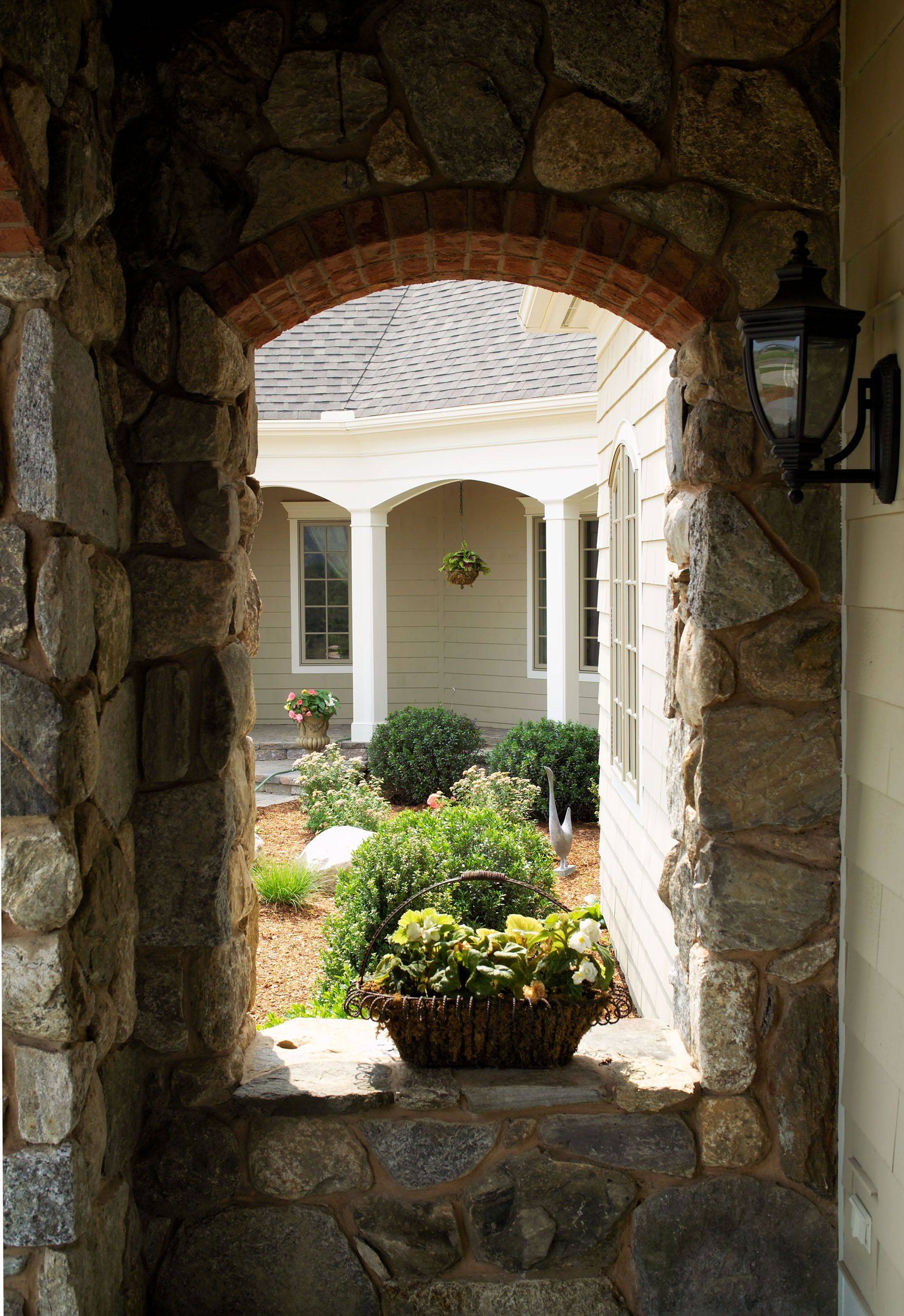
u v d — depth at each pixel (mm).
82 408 2105
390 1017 2570
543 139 2438
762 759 2467
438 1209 2510
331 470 9914
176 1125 2520
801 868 2465
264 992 5039
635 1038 2791
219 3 2453
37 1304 1999
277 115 2465
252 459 2840
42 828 1938
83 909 2070
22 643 1940
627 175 2438
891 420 2092
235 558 2639
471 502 11719
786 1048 2480
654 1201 2498
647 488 4238
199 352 2482
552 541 8961
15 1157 1974
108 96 2385
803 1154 2477
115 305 2361
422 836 5004
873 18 2219
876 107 2201
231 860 2582
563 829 6992
